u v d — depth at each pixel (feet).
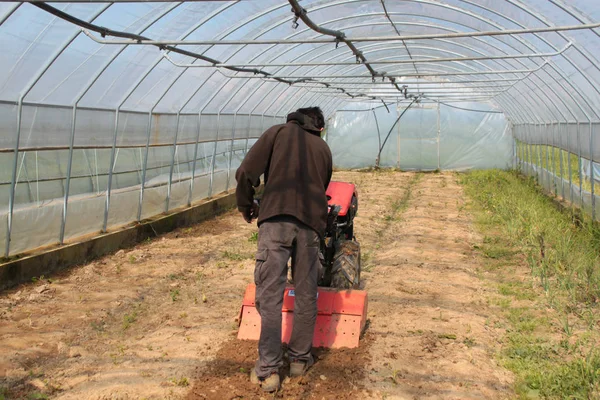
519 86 50.75
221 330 17.40
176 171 39.42
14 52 21.20
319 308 16.15
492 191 49.29
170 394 13.37
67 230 27.07
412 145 71.87
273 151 14.11
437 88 60.80
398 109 71.82
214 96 39.81
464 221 37.27
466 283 22.89
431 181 60.95
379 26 35.19
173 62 28.99
